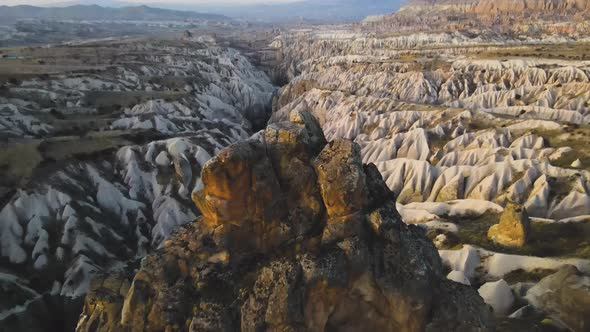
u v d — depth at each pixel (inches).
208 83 4190.5
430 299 546.6
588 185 1669.5
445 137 2444.6
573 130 2159.2
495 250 1243.8
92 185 1891.0
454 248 1284.4
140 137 2285.9
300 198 623.2
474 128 2470.5
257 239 622.2
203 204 640.4
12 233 1577.3
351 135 2913.4
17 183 1710.1
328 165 599.2
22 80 2886.3
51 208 1690.5
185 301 585.9
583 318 832.3
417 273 541.0
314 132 693.9
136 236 1793.8
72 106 2802.7
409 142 2437.3
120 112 2869.1
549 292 930.1
